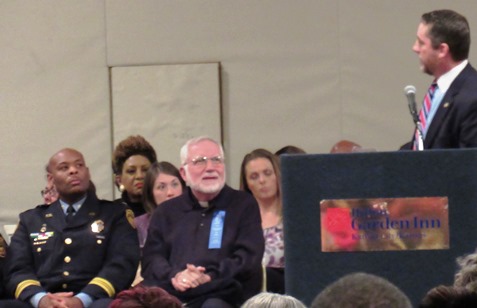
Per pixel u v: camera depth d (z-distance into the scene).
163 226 8.34
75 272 8.64
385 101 11.70
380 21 11.70
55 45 12.20
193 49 12.01
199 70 11.97
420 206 5.96
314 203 6.00
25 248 8.75
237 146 11.94
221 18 11.95
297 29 11.85
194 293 7.92
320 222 6.00
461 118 6.86
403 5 11.67
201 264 8.11
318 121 11.81
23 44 12.23
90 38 12.16
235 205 8.27
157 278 8.09
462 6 11.57
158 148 12.05
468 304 4.56
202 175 8.24
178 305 5.07
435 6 11.62
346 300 4.20
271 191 9.05
